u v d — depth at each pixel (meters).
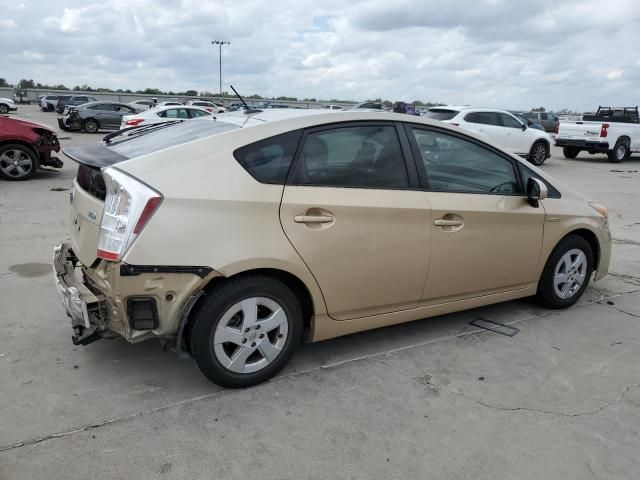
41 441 2.61
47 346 3.57
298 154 3.11
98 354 3.49
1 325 3.86
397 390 3.18
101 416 2.82
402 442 2.70
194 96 65.44
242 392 3.10
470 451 2.65
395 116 3.52
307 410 2.95
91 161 2.97
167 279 2.75
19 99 57.09
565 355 3.71
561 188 4.40
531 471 2.52
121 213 2.72
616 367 3.56
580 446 2.72
